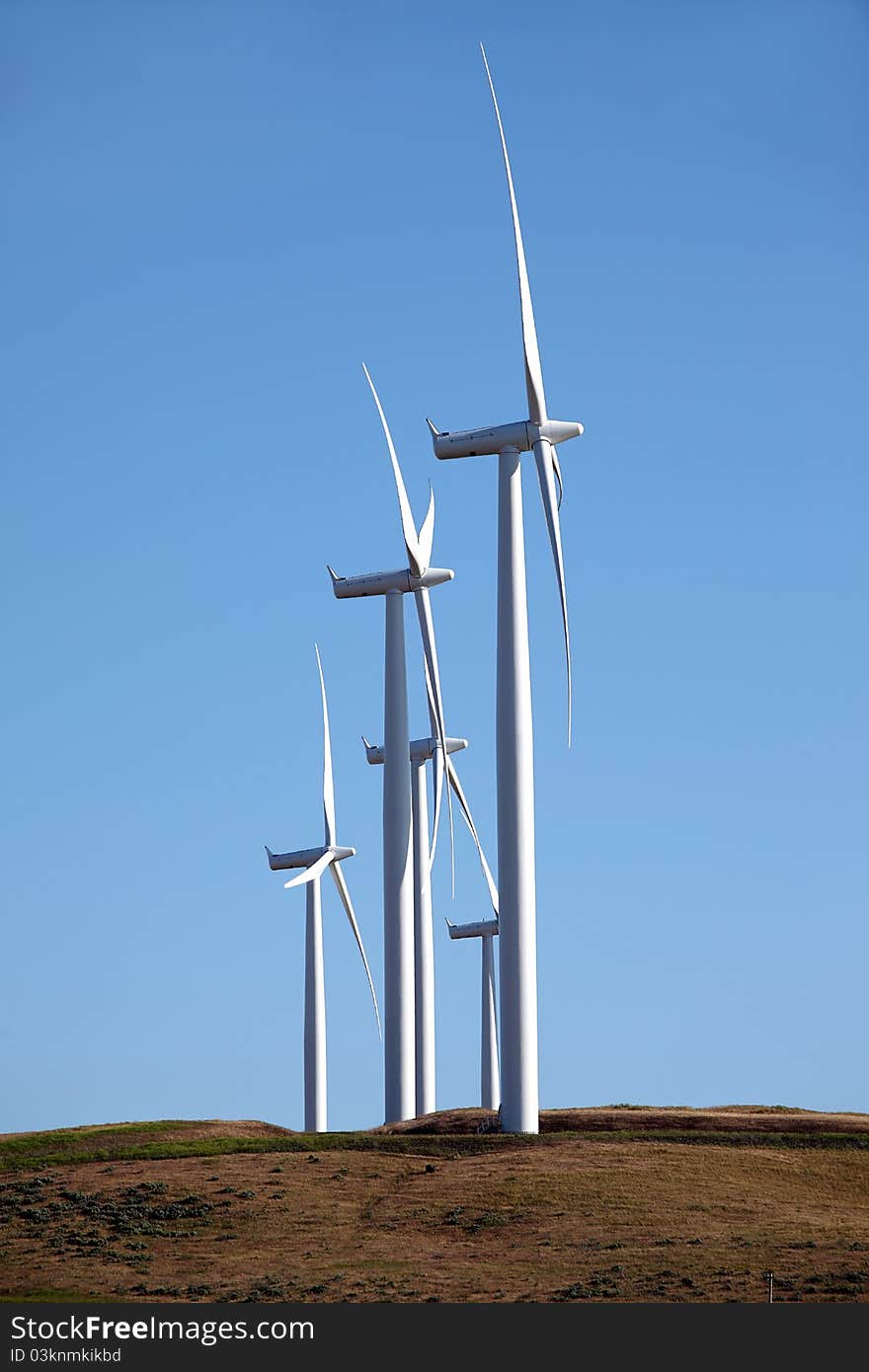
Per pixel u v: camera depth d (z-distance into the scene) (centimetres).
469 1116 9631
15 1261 7206
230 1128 10344
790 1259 6725
